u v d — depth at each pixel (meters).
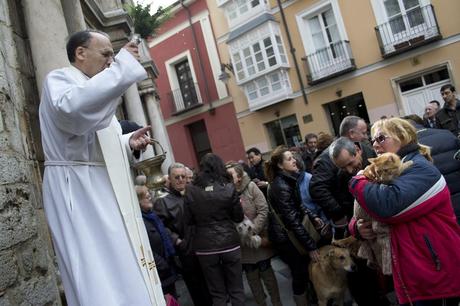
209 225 4.18
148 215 4.22
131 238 1.94
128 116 9.27
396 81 16.97
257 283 4.75
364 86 17.70
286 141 20.38
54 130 1.88
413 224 2.47
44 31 4.41
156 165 2.16
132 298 1.84
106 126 1.87
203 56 22.80
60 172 1.90
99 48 2.01
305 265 4.40
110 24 8.02
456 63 15.62
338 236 4.25
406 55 16.59
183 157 24.27
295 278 4.40
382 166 2.50
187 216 4.29
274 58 19.55
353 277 3.98
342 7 17.84
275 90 19.88
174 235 4.65
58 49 4.44
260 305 4.74
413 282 2.46
